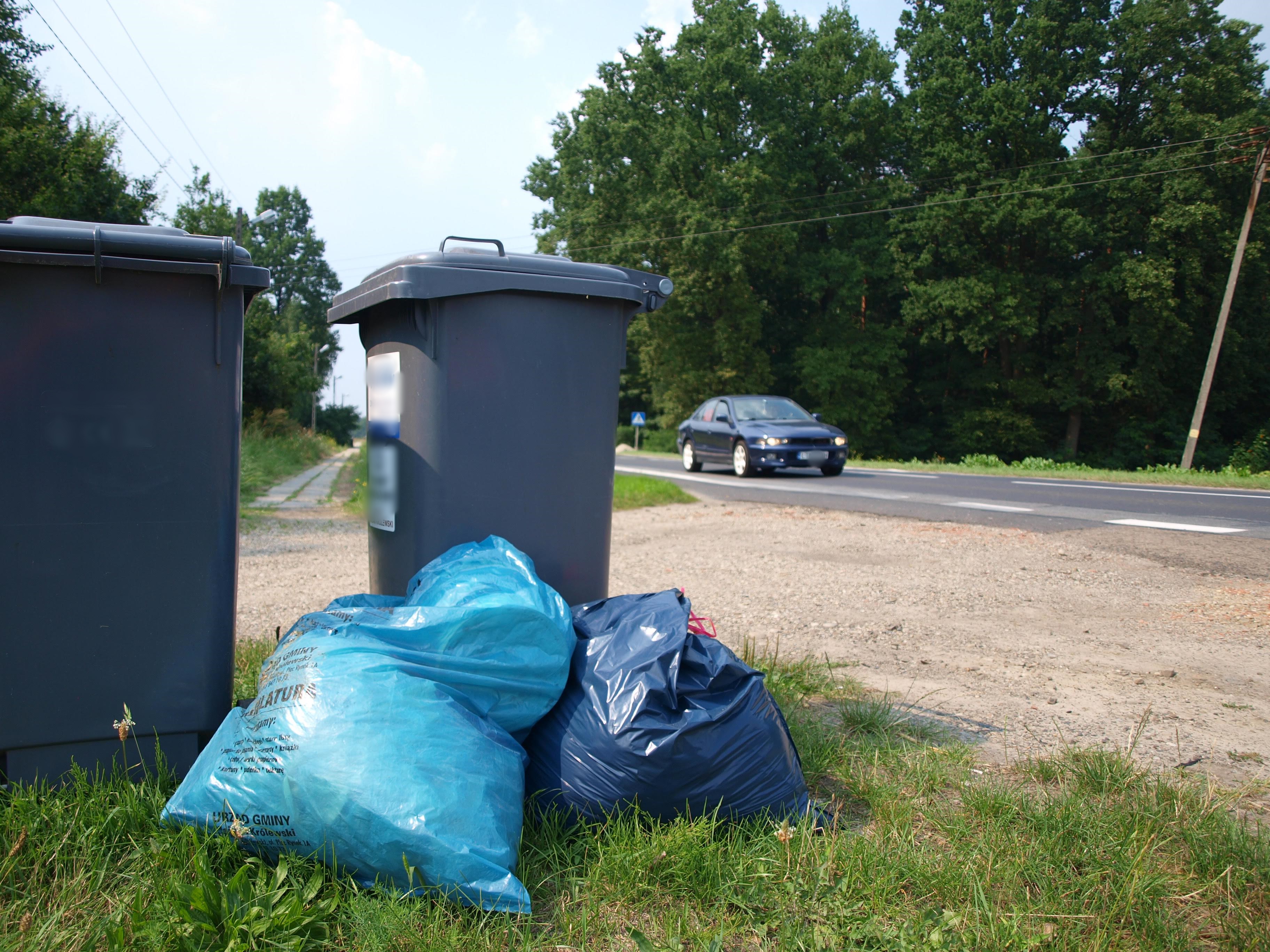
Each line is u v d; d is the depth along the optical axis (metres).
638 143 38.97
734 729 2.37
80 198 15.43
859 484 14.75
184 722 2.59
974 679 4.09
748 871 2.22
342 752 2.00
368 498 3.30
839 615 5.40
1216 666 4.29
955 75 36.56
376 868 1.98
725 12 38.56
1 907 1.97
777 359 45.06
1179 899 2.15
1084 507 10.80
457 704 2.23
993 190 35.66
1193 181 32.12
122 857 2.16
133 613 2.52
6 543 2.40
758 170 37.00
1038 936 1.96
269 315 29.00
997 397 40.34
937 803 2.68
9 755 2.44
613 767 2.31
